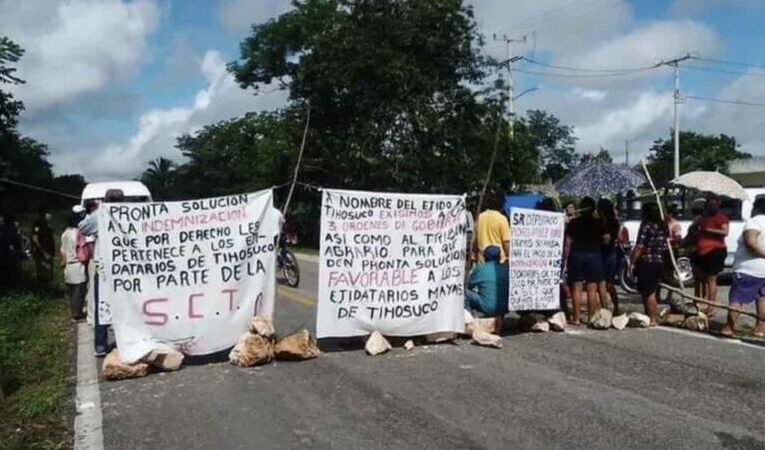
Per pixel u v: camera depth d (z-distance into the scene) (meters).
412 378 7.92
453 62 37.78
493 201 10.71
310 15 47.66
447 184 36.94
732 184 13.82
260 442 6.03
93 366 8.97
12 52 16.31
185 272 8.87
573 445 5.81
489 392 7.31
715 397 7.06
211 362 8.91
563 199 19.78
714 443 5.82
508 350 9.27
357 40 36.34
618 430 6.14
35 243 17.53
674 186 15.81
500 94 37.78
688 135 80.00
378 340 9.23
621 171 14.95
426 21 37.00
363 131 36.62
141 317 8.68
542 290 10.50
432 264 9.75
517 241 10.26
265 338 8.81
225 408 6.99
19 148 19.77
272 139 44.97
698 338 9.95
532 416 6.53
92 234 9.62
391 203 9.55
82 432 6.42
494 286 10.27
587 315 11.45
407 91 36.56
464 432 6.14
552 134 66.50
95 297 9.56
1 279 16.83
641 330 10.56
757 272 9.79
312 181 40.28
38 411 7.02
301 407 6.95
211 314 8.92
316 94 38.31
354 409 6.86
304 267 25.16
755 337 9.91
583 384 7.57
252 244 9.12
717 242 11.05
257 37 50.03
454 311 9.85
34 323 12.76
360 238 9.42
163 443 6.08
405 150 36.94
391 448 5.82
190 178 88.44
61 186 56.16
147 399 7.40
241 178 65.06
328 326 9.30
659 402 6.91
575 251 10.80
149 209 8.77
